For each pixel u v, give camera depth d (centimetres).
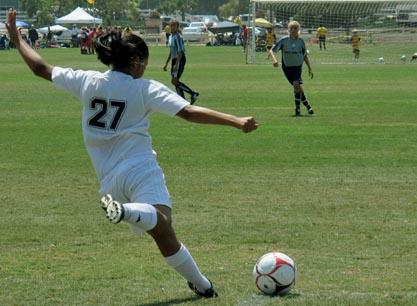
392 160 3356
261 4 13300
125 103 1545
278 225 2281
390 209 2478
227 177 3012
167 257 1589
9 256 1992
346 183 2883
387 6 13800
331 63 11625
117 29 1593
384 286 1727
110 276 1819
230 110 5347
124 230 2245
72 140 3975
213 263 1916
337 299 1622
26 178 3011
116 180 1541
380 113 5116
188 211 2456
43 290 1716
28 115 5081
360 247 2055
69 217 2394
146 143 1568
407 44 14112
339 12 14012
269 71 9800
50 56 13775
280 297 1638
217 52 15862
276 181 2927
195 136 4112
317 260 1939
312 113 5066
